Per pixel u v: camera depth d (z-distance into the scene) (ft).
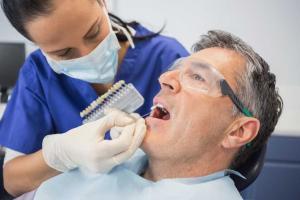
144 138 2.44
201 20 5.73
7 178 2.86
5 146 3.04
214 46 2.50
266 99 2.44
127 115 2.59
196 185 2.49
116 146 2.35
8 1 2.03
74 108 3.20
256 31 5.57
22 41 6.48
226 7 5.55
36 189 2.78
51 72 3.17
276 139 4.63
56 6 1.98
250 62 2.37
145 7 5.83
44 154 2.62
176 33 5.91
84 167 2.66
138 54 3.33
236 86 2.33
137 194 2.53
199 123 2.34
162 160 2.48
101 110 2.81
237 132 2.41
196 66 2.40
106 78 2.93
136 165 2.81
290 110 5.01
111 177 2.67
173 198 2.44
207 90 2.33
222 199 2.43
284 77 5.71
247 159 2.69
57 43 2.18
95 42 2.52
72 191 2.66
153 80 3.34
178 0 5.69
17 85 3.22
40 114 3.13
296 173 4.72
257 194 4.90
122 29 3.19
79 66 2.70
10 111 3.13
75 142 2.47
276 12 5.38
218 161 2.50
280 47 5.56
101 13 2.37
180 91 2.39
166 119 2.48
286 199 4.86
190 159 2.45
